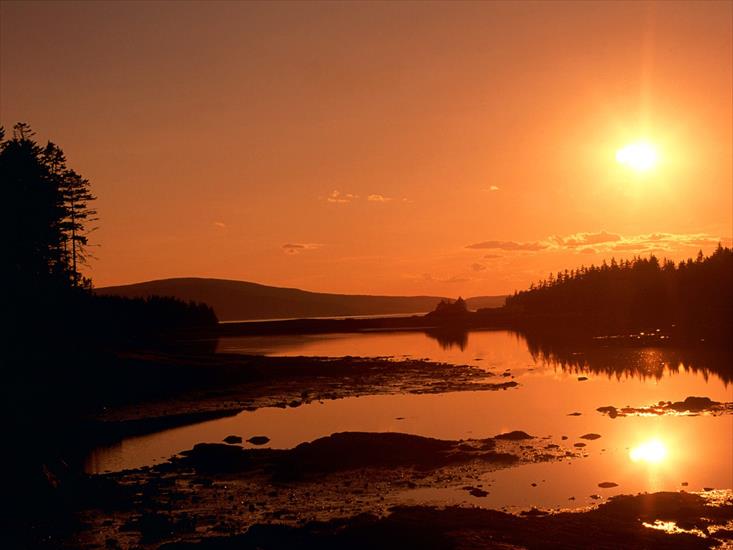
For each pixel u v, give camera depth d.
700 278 170.62
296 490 30.88
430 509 26.53
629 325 158.50
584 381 67.56
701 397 51.78
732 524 24.70
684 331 128.50
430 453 36.03
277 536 23.70
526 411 50.69
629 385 63.38
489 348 117.88
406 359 99.62
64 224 69.19
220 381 73.69
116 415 55.25
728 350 91.88
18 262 57.81
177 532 25.25
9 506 27.72
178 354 92.62
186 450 40.25
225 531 25.25
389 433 39.12
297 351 121.81
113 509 28.34
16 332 54.56
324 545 22.70
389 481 31.89
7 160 60.00
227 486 31.83
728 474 31.81
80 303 69.44
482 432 42.72
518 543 22.75
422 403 57.16
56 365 57.22
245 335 190.00
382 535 23.23
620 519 25.17
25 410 42.69
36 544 24.30
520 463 34.53
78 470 35.56
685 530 24.14
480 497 29.05
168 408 58.56
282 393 66.38
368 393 64.69
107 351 70.50
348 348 129.38
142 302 165.62
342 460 35.00
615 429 42.59
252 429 47.56
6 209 56.12
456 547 22.33
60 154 72.12
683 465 33.56
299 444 39.19
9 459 30.00
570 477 31.84
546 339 135.00
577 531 23.86
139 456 39.47
